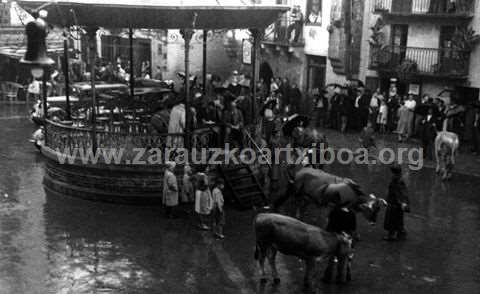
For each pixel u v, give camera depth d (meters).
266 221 11.67
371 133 22.38
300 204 15.70
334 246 11.53
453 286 12.08
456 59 26.44
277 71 36.81
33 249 13.55
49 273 12.30
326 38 32.38
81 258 13.11
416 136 26.66
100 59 38.28
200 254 13.49
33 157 22.28
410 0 28.45
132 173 17.06
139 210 16.62
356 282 12.18
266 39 36.19
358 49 30.62
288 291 11.66
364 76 30.75
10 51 36.31
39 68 8.77
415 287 11.99
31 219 15.59
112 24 16.92
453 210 16.98
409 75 27.81
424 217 16.34
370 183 19.58
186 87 17.19
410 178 20.33
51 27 18.64
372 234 15.05
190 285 11.86
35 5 16.98
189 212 16.52
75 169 17.66
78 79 33.41
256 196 17.27
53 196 17.69
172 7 16.34
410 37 28.78
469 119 24.84
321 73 33.88
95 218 15.84
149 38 39.59
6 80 37.47
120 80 31.02
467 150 24.62
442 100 25.05
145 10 16.50
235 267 12.80
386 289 11.88
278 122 20.92
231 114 19.58
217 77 31.94
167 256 13.34
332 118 28.80
